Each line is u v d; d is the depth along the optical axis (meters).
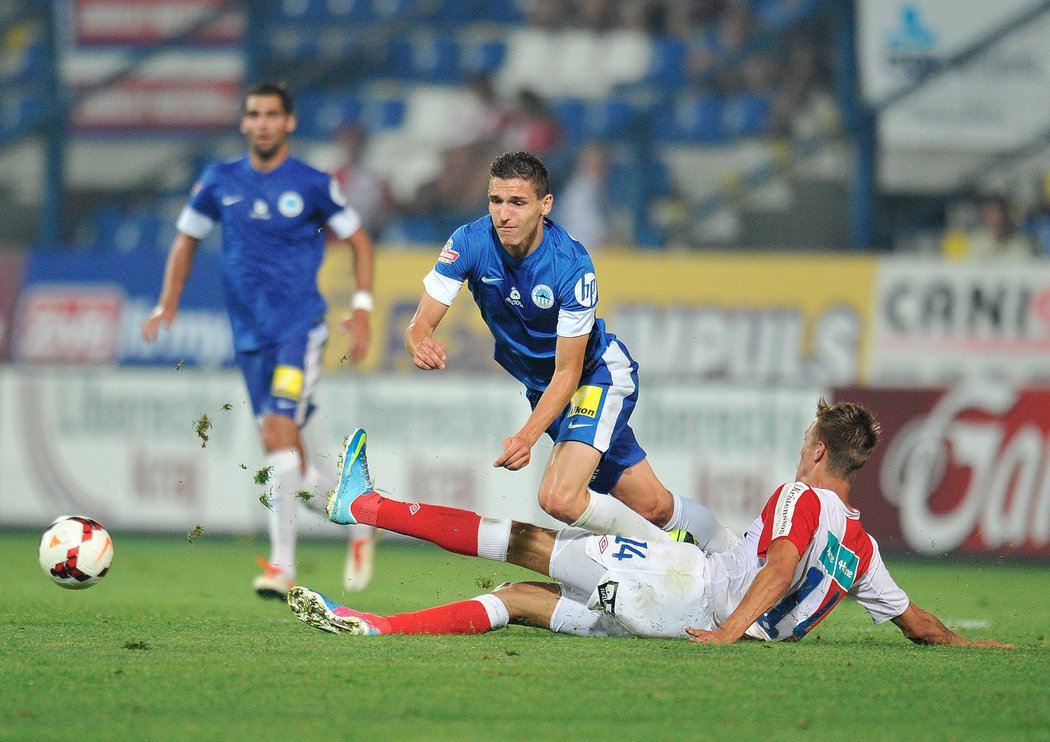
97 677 14.26
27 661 15.34
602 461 20.69
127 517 41.78
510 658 15.63
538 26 60.91
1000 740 11.85
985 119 52.66
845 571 17.66
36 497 42.28
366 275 26.92
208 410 41.31
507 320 19.23
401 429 40.25
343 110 59.28
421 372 43.19
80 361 44.91
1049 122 52.56
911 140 52.66
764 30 58.25
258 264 25.84
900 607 18.06
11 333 45.25
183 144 57.16
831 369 44.09
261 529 41.16
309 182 25.92
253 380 26.00
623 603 17.36
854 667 15.56
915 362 44.19
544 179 17.94
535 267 18.41
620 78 59.66
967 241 52.81
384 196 56.22
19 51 58.66
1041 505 38.28
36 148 57.72
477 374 42.16
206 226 26.22
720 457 39.12
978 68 52.59
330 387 40.59
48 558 19.47
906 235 53.03
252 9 57.44
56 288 45.31
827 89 56.38
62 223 55.59
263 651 16.14
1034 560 38.19
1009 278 44.16
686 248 54.16
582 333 18.31
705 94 57.16
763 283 44.19
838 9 53.94
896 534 38.44
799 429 38.91
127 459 41.81
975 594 30.98
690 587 17.39
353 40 59.88
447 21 60.56
